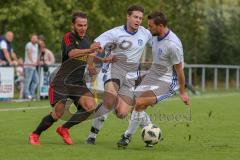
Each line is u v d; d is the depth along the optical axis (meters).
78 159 24.08
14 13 71.25
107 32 27.58
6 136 31.09
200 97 65.12
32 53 56.66
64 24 75.94
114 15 77.94
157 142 27.59
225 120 40.81
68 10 75.50
